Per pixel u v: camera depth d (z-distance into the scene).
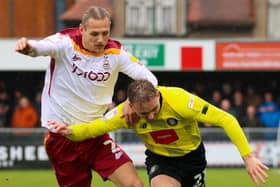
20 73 37.44
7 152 29.81
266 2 41.53
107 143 13.73
